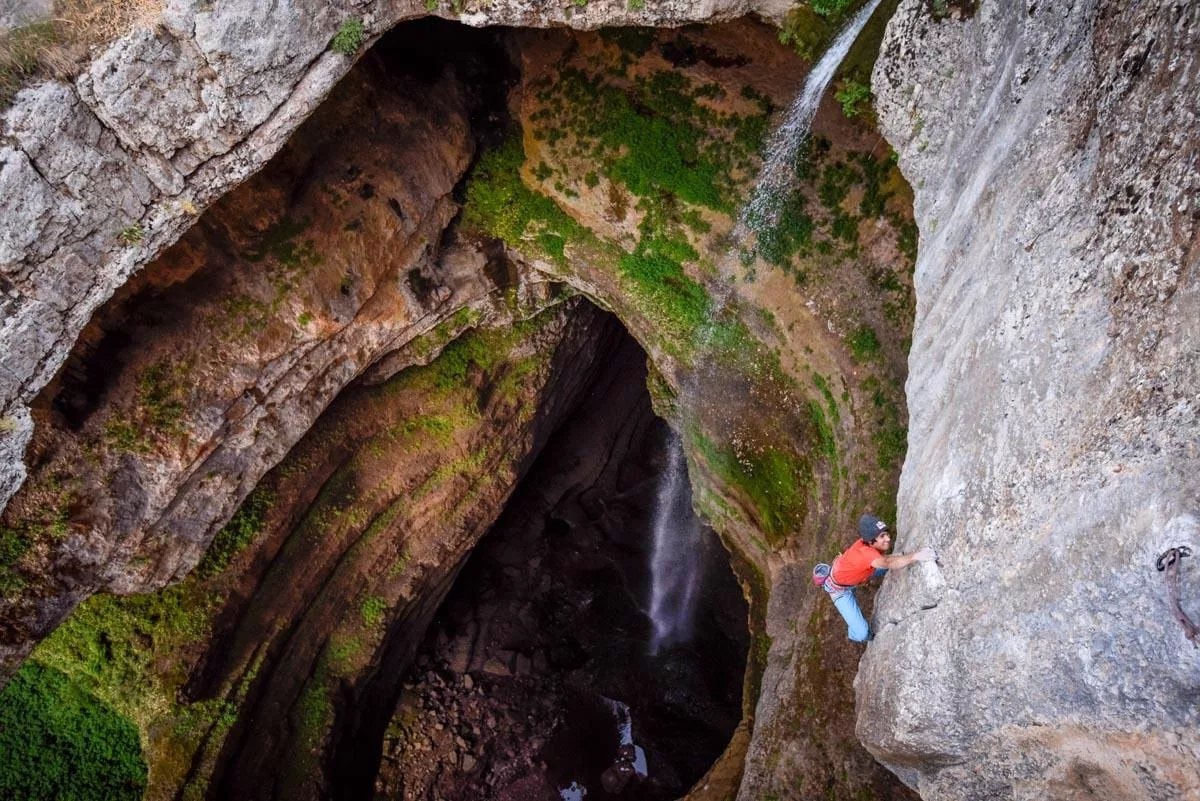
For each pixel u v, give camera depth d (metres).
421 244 14.89
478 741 20.12
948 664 5.70
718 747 20.17
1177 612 3.85
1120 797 4.62
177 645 15.28
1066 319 4.99
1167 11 4.42
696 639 22.50
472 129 14.88
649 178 14.03
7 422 9.61
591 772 20.05
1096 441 4.60
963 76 7.22
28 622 11.98
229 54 8.72
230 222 12.50
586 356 21.36
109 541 12.58
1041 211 5.45
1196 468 3.93
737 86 13.26
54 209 8.77
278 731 16.92
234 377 13.19
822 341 12.81
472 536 20.12
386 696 20.02
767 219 13.18
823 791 10.84
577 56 14.38
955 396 6.31
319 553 17.44
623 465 25.70
